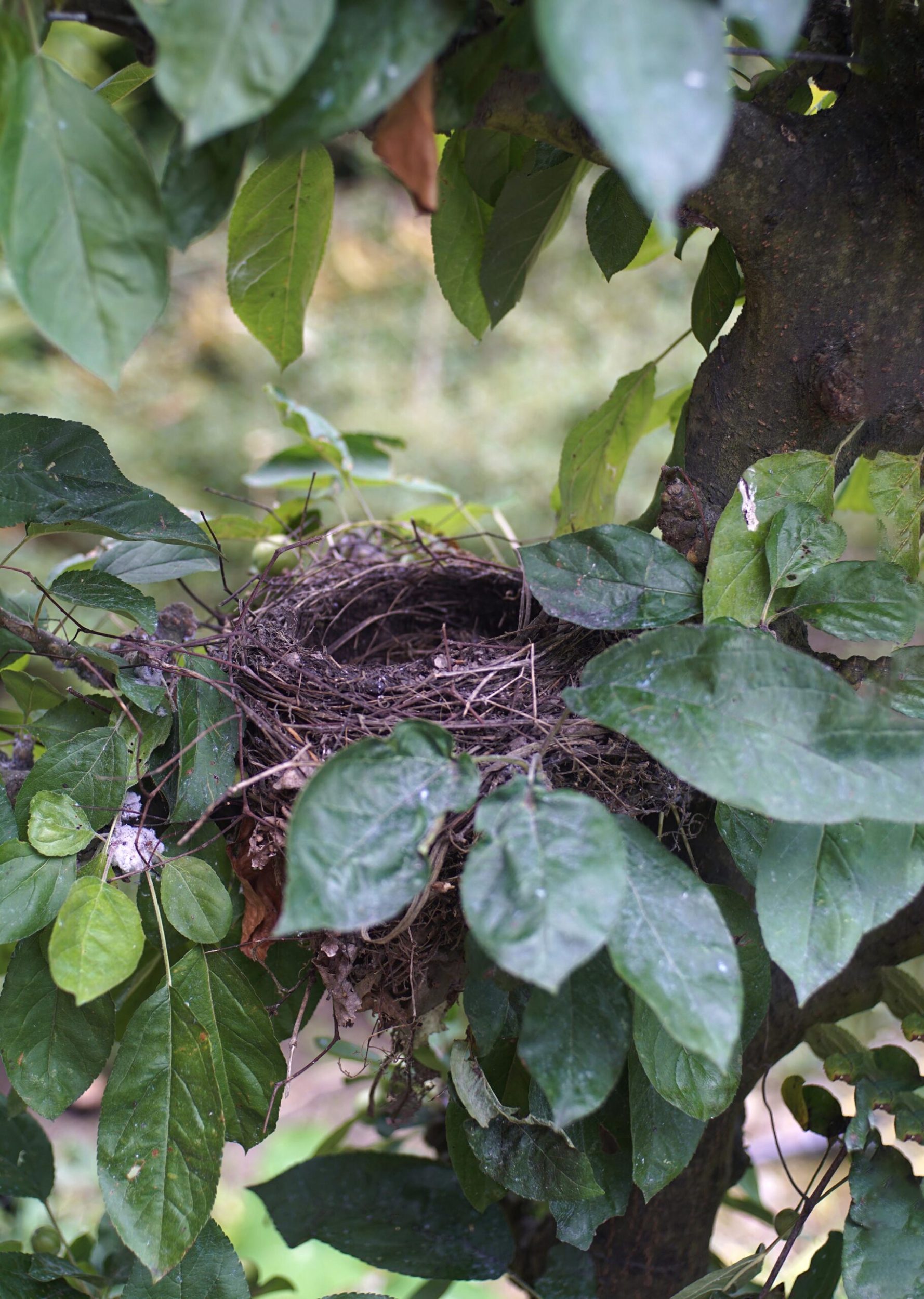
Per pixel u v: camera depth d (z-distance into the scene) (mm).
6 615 979
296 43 830
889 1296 966
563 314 4270
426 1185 1080
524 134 949
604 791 991
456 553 1223
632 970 879
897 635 954
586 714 892
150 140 3191
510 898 859
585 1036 903
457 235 1082
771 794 874
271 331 1071
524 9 890
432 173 879
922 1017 1031
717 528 966
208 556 1079
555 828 871
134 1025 950
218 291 4355
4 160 860
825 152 955
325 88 855
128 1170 936
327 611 1213
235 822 995
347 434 1254
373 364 4266
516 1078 989
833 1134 1058
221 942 993
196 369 4266
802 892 907
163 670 995
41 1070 952
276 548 1204
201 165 880
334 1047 1125
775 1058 1091
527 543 1207
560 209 1058
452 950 1004
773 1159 1796
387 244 4527
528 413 4074
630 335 4188
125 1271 1078
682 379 4078
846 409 978
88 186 868
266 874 1000
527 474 3973
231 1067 971
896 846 913
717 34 810
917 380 978
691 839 1035
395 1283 2088
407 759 886
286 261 1044
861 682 977
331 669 1085
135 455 3898
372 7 854
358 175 4637
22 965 957
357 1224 1066
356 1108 1300
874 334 971
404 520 1326
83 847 954
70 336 865
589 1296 1052
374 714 1042
